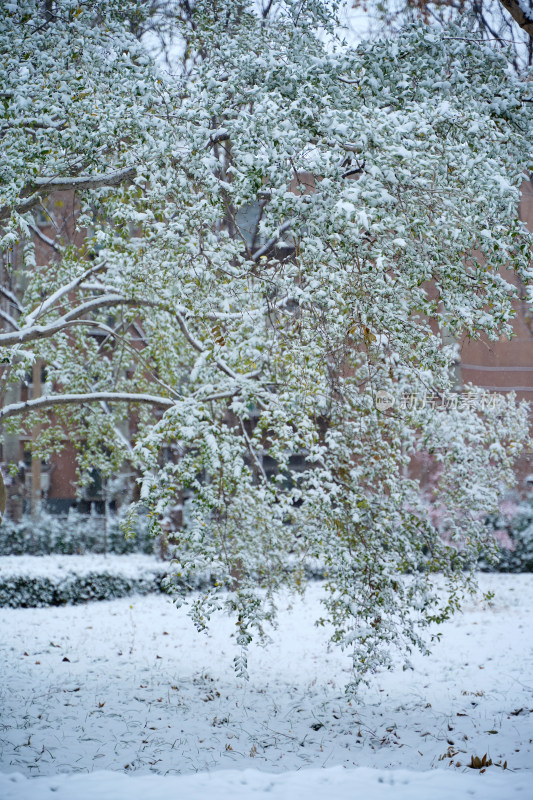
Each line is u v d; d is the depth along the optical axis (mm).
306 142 5926
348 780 5516
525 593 17578
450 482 9344
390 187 6082
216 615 15102
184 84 6977
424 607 8195
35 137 7121
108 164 6523
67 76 6246
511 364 20172
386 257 6258
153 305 10078
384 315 6430
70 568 17516
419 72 6031
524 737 7590
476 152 6062
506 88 6355
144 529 21984
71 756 7281
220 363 8742
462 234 6242
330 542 8297
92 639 12992
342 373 8703
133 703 9250
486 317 6383
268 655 12070
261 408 8836
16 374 10625
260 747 7836
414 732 8227
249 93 6059
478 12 10688
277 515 9078
